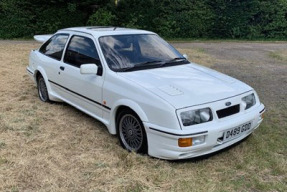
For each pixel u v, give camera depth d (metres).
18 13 19.78
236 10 22.67
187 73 4.58
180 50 14.91
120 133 4.35
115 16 21.36
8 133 4.80
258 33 23.14
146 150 3.99
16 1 19.73
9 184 3.49
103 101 4.54
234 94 4.11
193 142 3.61
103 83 4.51
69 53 5.43
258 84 8.28
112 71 4.47
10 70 9.12
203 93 3.95
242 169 3.85
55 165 3.90
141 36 5.28
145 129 3.87
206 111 3.75
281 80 8.77
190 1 22.70
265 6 22.77
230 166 3.91
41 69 6.12
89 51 4.95
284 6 22.89
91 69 4.50
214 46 17.88
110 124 4.46
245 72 9.88
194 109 3.69
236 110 4.05
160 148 3.77
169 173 3.68
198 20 22.62
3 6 19.48
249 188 3.49
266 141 4.61
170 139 3.63
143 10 21.84
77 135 4.78
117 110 4.34
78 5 20.77
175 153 3.64
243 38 23.14
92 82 4.70
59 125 5.15
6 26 19.69
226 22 22.77
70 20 20.62
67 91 5.42
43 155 4.13
